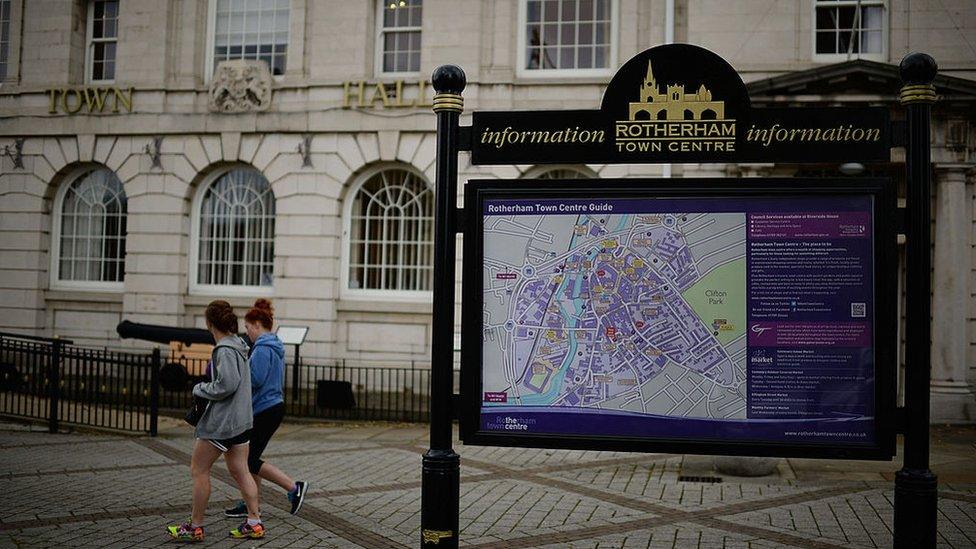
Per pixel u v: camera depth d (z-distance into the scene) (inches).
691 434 217.6
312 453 455.8
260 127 722.8
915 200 200.2
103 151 757.3
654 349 220.5
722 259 218.5
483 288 227.5
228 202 750.5
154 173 745.0
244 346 277.0
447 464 216.2
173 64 753.6
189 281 749.9
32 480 366.6
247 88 725.9
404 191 717.3
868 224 211.5
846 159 208.2
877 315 208.8
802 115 210.8
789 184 214.1
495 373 225.8
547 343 224.7
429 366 693.9
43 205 772.6
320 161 713.6
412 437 521.7
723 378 217.0
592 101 673.0
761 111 212.8
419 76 703.7
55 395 519.8
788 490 364.8
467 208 227.6
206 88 740.0
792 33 636.7
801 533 289.1
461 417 224.4
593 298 223.8
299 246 714.2
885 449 207.0
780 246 215.5
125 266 749.3
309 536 280.2
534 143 223.5
